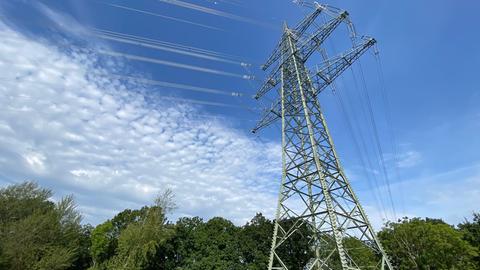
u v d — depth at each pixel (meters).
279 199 25.61
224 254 49.62
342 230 22.58
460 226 54.31
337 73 29.91
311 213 24.08
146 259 45.50
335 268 29.45
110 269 42.12
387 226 53.69
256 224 52.09
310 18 31.84
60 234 42.81
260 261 45.31
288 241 43.62
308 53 32.22
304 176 25.94
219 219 58.88
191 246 54.75
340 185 24.92
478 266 47.62
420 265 45.84
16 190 45.28
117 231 60.78
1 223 40.44
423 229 47.03
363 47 28.11
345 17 28.81
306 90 30.08
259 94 34.19
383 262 21.94
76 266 57.81
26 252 37.97
